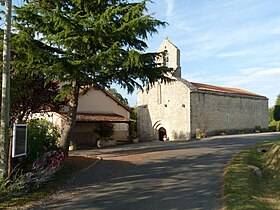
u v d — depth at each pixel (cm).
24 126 859
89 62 1133
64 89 1294
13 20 1122
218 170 1142
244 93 3941
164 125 3319
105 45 1203
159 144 2483
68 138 1384
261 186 1016
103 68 1196
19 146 833
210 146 1981
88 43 1188
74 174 1087
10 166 838
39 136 1055
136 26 1153
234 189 843
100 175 1081
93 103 2769
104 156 1655
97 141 2511
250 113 3912
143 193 830
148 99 3531
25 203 742
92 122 2572
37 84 1330
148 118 3516
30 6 1195
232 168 1153
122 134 3028
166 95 3316
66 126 1395
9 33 866
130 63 1148
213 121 3300
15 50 1131
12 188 793
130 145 2531
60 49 1257
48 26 1186
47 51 1145
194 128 3064
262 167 1343
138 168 1220
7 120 849
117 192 845
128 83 1360
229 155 1534
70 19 1149
